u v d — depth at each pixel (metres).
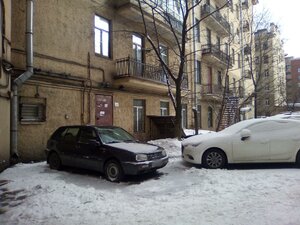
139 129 16.94
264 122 9.06
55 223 4.64
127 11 15.11
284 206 4.98
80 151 8.47
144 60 17.22
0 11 8.83
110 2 14.95
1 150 9.02
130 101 16.12
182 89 19.19
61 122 12.17
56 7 12.12
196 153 8.84
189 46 22.16
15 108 10.08
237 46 31.33
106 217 4.80
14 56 10.58
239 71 32.44
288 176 7.23
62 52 12.33
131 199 5.85
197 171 8.11
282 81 36.38
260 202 5.27
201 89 24.05
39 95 11.33
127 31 14.84
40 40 11.43
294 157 8.74
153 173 8.48
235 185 6.52
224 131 9.56
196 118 18.44
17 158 10.12
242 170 8.36
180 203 5.43
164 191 6.45
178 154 11.81
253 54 29.70
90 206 5.32
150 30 17.41
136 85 15.69
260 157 8.73
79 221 4.68
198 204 5.32
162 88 17.16
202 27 24.64
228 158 8.72
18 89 10.57
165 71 15.22
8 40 9.62
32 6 10.61
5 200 6.00
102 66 14.34
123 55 15.70
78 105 13.00
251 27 24.89
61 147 9.00
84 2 13.47
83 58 13.31
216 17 25.30
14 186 6.98
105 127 8.91
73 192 6.11
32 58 10.53
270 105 34.31
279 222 4.28
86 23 13.54
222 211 4.88
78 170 9.05
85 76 13.36
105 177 7.92
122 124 15.45
